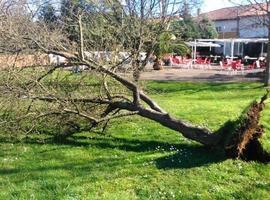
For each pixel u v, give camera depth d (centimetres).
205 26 5650
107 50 1223
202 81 3133
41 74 1185
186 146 1137
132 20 1326
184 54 4825
